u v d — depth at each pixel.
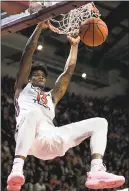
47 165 10.91
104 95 15.92
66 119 13.49
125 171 12.95
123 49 14.96
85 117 14.20
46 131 3.46
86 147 12.77
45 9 4.15
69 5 4.02
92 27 3.88
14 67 13.61
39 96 3.72
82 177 11.07
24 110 3.54
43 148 3.46
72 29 4.21
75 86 15.23
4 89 12.45
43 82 3.84
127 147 14.23
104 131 3.43
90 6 4.25
